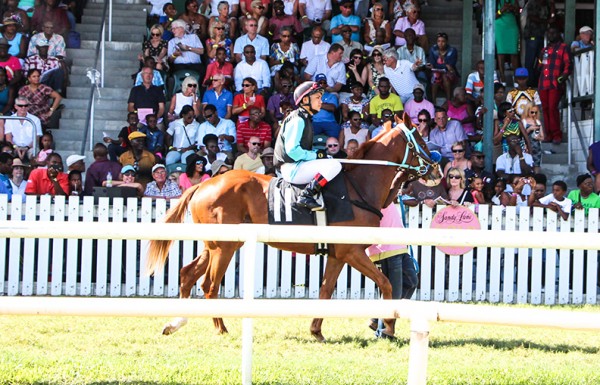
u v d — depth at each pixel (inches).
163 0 892.6
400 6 848.9
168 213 447.8
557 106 789.2
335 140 678.5
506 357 392.2
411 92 784.9
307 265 607.5
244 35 802.8
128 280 597.0
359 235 255.9
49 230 258.8
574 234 255.6
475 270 619.2
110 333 426.3
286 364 347.6
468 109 762.8
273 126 738.8
